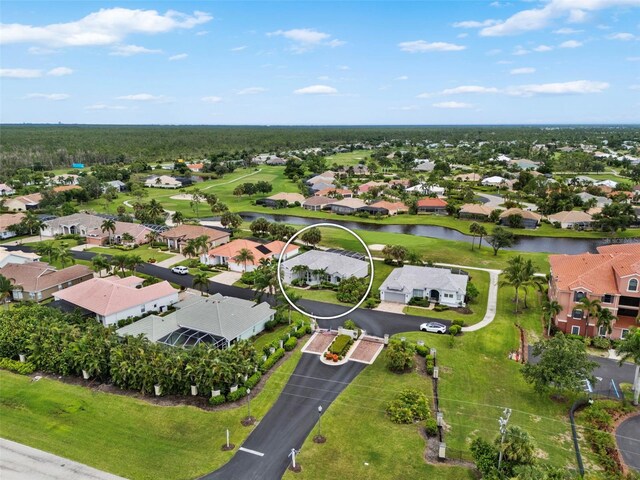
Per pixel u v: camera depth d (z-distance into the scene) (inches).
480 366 2502.5
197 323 2743.6
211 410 2112.5
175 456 1822.1
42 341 2485.2
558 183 7790.4
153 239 5059.1
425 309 3287.4
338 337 2738.7
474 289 3415.4
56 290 3599.9
